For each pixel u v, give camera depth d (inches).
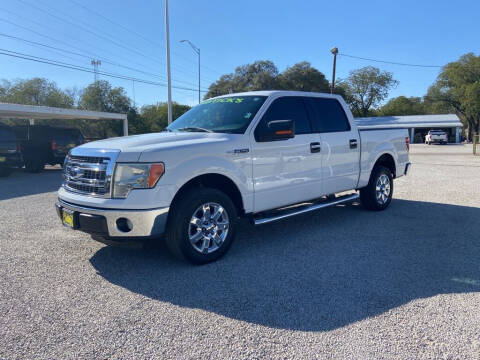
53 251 182.2
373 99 2731.3
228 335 107.7
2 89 2135.8
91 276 151.2
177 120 214.7
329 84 2420.0
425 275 150.8
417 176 473.7
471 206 284.5
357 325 112.5
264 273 153.3
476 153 963.3
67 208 157.4
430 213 260.7
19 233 214.7
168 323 114.5
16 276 151.2
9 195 355.3
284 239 200.8
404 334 107.3
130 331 110.1
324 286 140.6
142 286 141.3
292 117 201.3
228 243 169.9
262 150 181.0
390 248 184.9
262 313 120.3
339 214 258.7
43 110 659.4
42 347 102.1
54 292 136.5
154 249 184.1
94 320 116.4
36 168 579.8
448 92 2623.0
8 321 115.9
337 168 224.1
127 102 2281.0
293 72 2274.9
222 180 173.2
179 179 150.6
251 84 2290.8
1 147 509.7
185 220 152.9
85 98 2242.9
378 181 261.9
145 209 143.5
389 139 269.6
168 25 992.2
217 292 135.8
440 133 1740.9
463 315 118.0
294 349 100.5
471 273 152.7
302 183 202.4
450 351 99.0
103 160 149.2
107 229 145.3
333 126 225.8
